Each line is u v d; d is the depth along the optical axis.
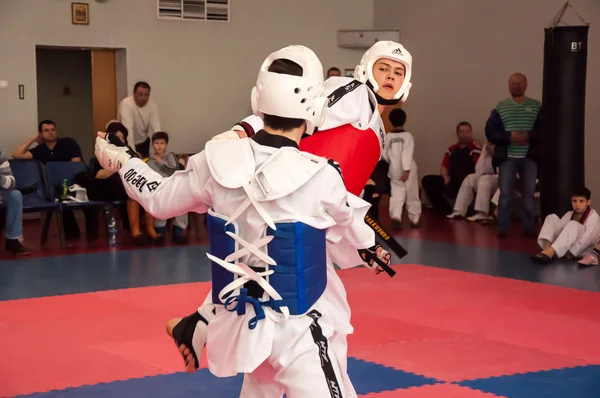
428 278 7.81
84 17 13.41
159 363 4.89
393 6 15.63
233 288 2.57
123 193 10.24
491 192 12.60
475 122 14.21
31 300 6.84
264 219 2.53
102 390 4.37
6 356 5.06
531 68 13.13
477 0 14.01
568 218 8.96
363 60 3.41
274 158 2.56
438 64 14.86
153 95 14.02
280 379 2.59
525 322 5.98
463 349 5.21
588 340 5.46
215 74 14.49
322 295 2.72
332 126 3.13
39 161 10.68
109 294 7.09
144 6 13.84
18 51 12.98
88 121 16.16
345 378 3.00
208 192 2.65
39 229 11.98
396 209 11.74
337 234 2.76
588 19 12.16
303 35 15.23
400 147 11.70
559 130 10.20
